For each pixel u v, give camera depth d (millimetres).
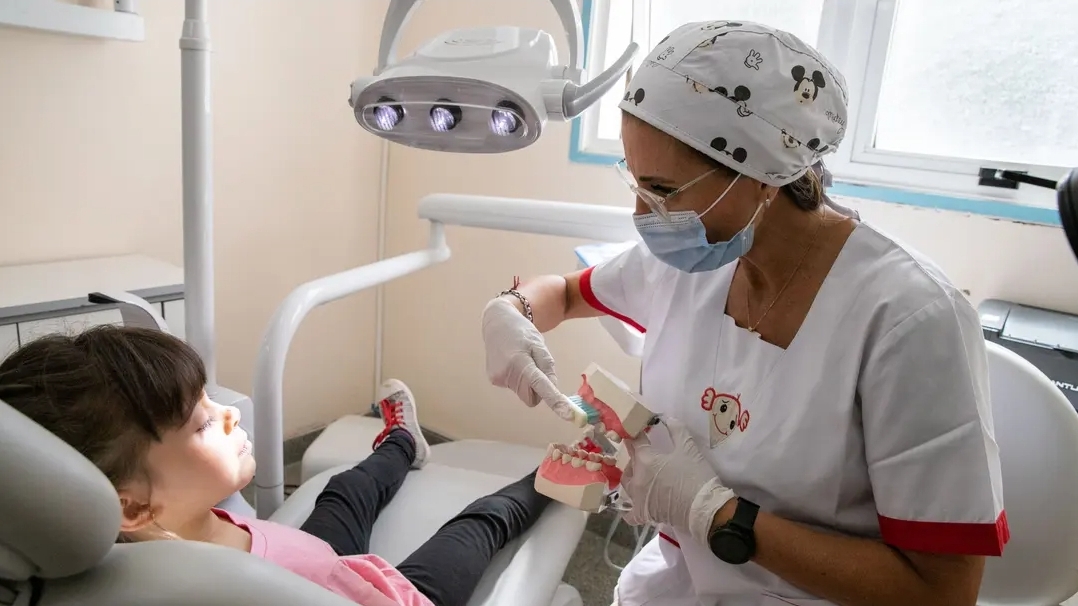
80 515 348
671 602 1024
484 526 1126
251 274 1842
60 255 1481
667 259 897
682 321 1025
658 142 810
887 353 785
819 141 813
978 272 1348
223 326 1813
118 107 1507
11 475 329
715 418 948
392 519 1247
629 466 930
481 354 2039
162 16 1541
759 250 895
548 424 1954
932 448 758
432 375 2160
